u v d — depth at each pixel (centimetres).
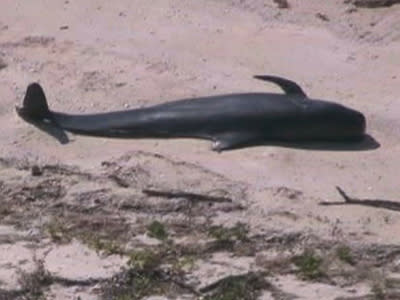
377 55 3547
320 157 3059
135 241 2698
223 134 3108
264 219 2773
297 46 3553
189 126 3133
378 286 2541
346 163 3041
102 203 2848
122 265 2600
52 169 2989
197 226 2753
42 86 3341
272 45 3550
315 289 2528
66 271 2581
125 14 3653
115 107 3269
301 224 2756
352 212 2811
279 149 3077
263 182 2931
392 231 2741
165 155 3039
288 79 3316
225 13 3678
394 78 3438
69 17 3638
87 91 3322
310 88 3369
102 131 3148
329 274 2581
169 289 2530
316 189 2916
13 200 2872
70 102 3281
